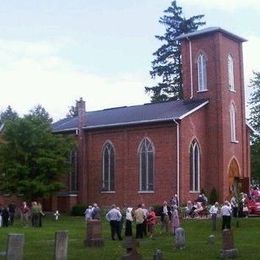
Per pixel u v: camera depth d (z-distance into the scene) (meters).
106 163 53.56
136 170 51.12
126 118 53.28
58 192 52.50
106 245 26.31
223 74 52.19
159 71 78.81
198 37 53.62
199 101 52.25
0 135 50.38
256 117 67.62
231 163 51.88
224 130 51.28
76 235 32.00
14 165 48.16
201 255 21.95
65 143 49.94
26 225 40.50
